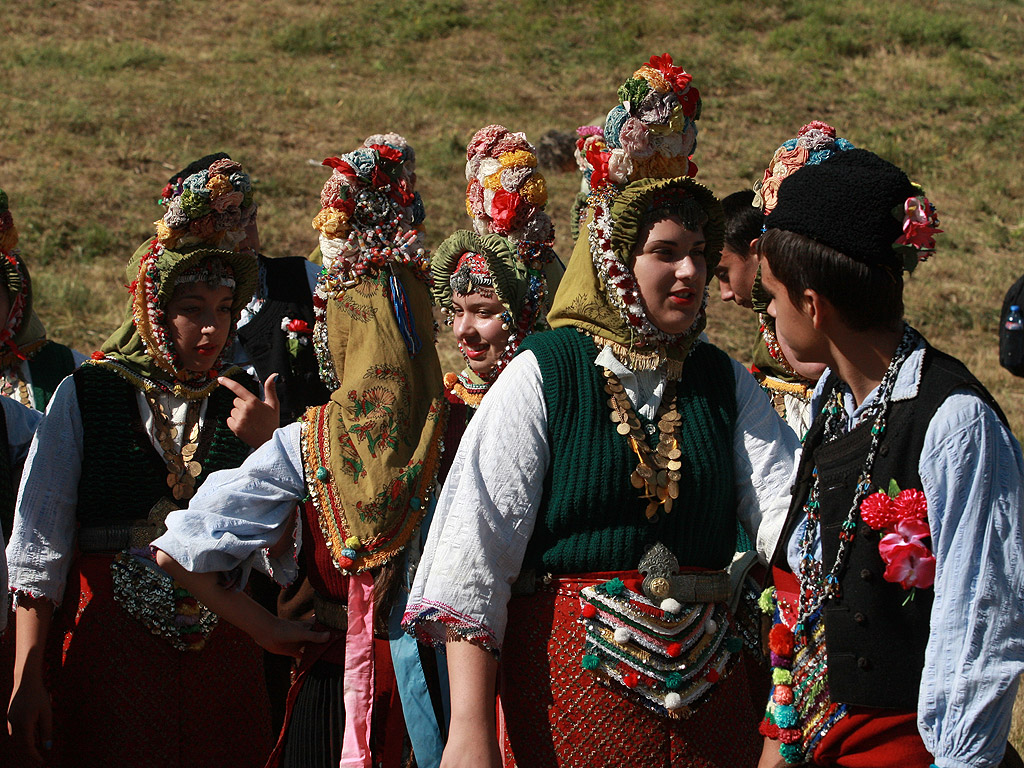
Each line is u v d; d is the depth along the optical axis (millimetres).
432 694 3076
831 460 2357
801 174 2330
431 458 3180
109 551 3311
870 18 21781
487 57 19688
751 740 2715
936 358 2271
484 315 3627
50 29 18891
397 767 3086
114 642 3254
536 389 2637
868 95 18719
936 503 2160
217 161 3457
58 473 3293
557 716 2559
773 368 4258
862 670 2244
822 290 2277
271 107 16328
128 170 13461
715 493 2691
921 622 2207
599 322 2713
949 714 2111
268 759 3248
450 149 15312
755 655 2855
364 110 16422
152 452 3373
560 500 2600
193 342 3414
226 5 21219
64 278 10500
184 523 2904
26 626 3240
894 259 2256
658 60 2762
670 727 2559
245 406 3271
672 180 2639
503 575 2561
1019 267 13531
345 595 3092
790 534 2516
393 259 3357
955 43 21094
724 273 4227
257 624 3012
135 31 19469
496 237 3707
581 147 2898
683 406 2734
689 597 2625
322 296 3406
